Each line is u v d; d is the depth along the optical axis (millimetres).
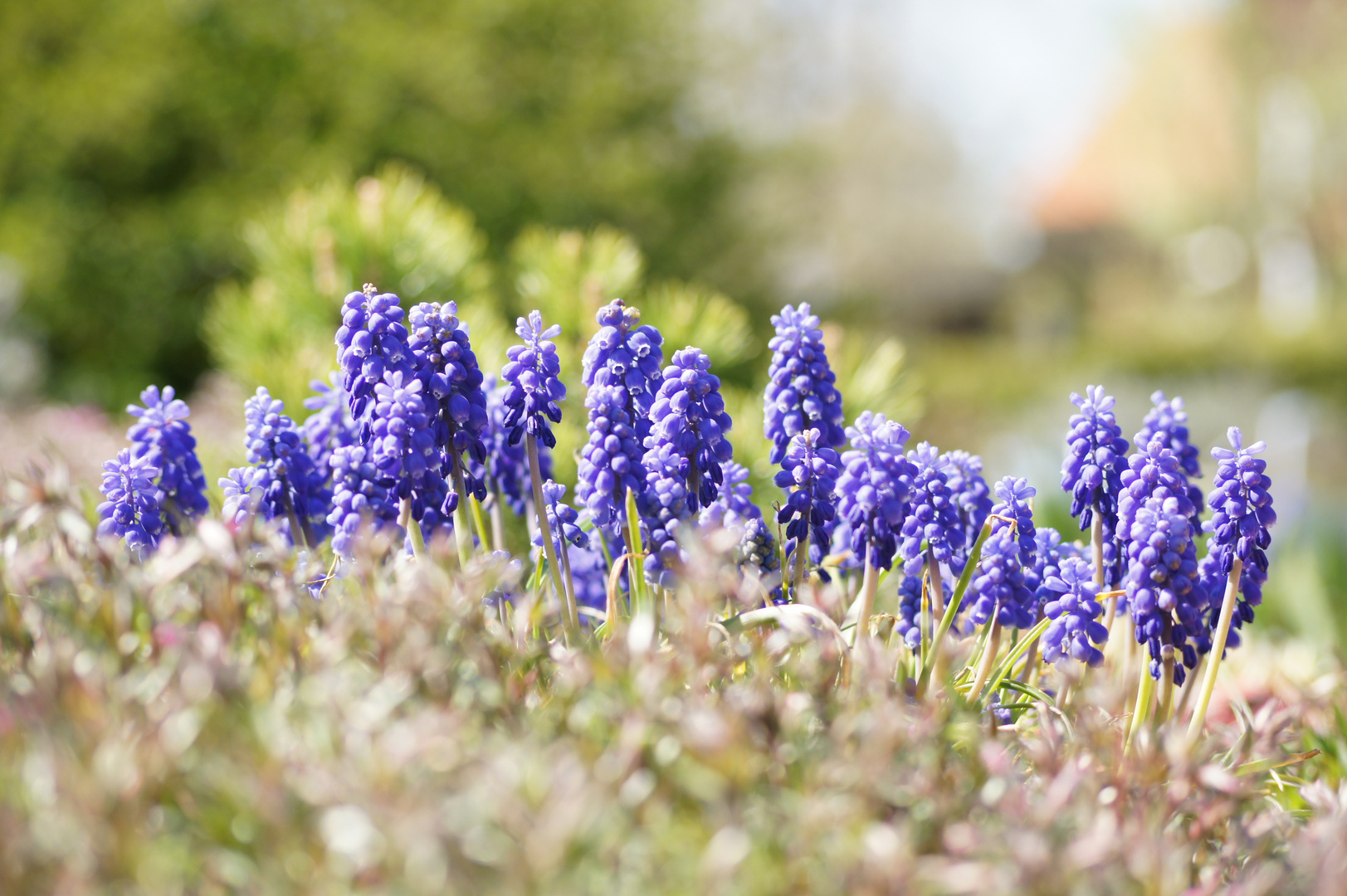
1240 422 17078
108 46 10047
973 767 1600
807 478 2164
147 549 2055
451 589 1757
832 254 23953
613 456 2066
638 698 1485
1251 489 2074
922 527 2096
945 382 16484
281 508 2314
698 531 2041
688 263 9969
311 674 1516
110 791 1227
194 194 9852
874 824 1423
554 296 4332
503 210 9211
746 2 12273
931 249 28781
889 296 27219
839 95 21781
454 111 9562
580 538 2283
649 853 1314
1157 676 2055
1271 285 24969
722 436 2145
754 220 10945
